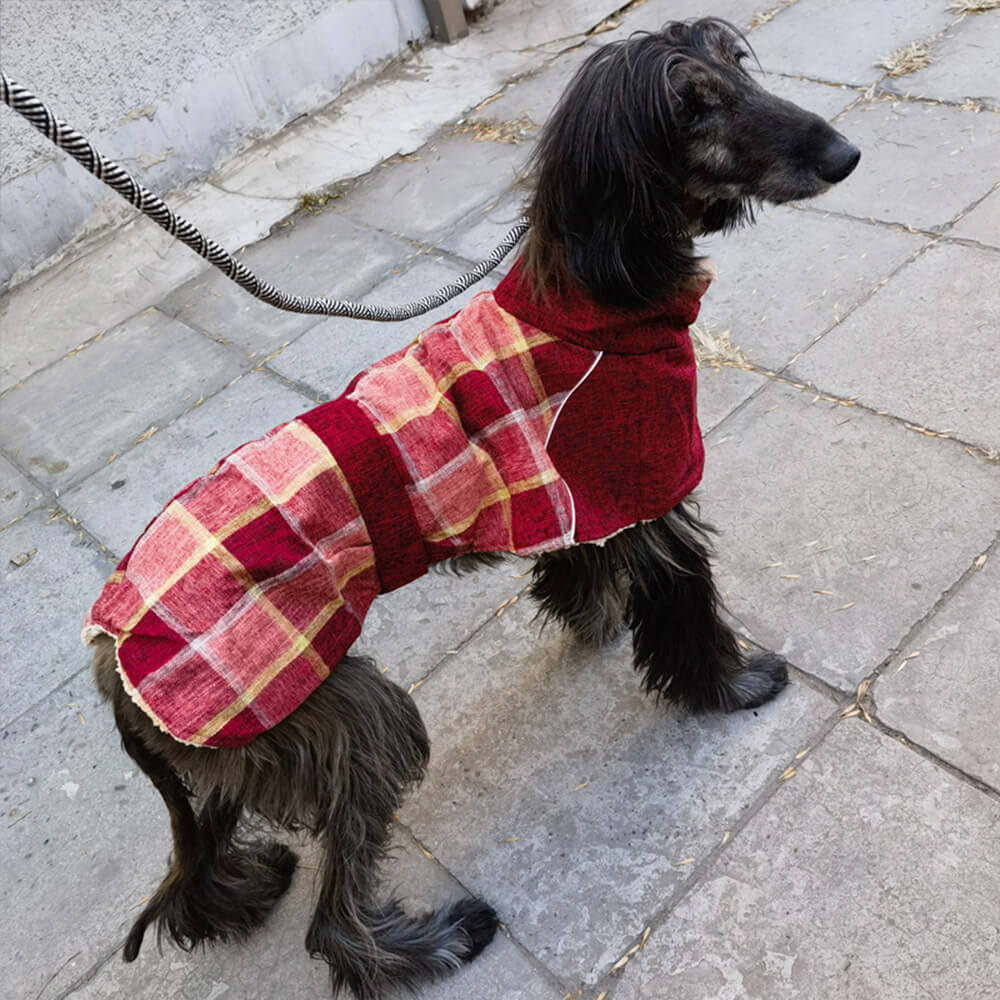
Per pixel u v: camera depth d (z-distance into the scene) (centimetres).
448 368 112
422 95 317
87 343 258
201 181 307
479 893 133
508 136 284
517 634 164
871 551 156
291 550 102
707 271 114
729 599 156
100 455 220
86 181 288
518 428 111
